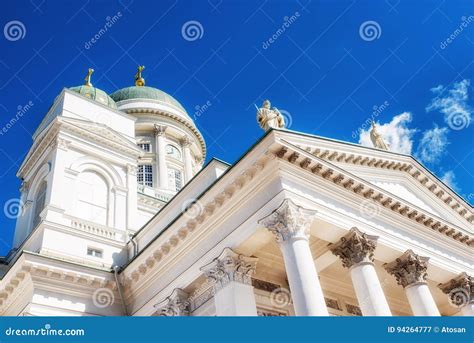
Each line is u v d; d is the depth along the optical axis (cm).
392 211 2061
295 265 1537
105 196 2723
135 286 2200
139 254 2161
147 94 4841
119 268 2278
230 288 1689
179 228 1959
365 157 2153
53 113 2952
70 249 2317
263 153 1702
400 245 2000
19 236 2630
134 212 2761
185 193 2233
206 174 2131
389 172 2327
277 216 1636
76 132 2789
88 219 2558
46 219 2348
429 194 2483
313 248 1975
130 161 2948
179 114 4806
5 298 2145
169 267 2048
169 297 1950
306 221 1659
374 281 1716
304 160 1766
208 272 1798
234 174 1789
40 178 2739
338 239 1841
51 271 2086
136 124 4534
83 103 2969
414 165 2417
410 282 1955
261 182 1750
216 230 1872
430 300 1898
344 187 1908
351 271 1775
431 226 2186
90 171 2747
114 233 2567
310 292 1479
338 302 2230
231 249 1758
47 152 2762
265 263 2023
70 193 2553
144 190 3728
